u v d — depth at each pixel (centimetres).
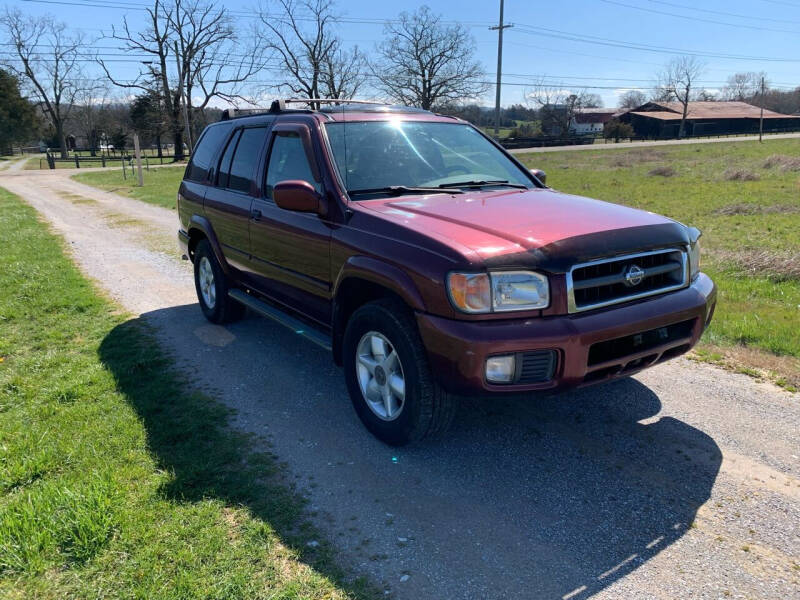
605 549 277
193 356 529
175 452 360
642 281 335
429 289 310
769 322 574
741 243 1028
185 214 645
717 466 343
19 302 701
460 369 300
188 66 5881
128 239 1198
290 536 285
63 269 888
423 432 343
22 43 7350
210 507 304
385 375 361
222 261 566
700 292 356
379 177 410
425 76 6362
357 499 316
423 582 257
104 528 281
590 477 335
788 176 2380
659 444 369
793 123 9238
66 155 7650
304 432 390
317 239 399
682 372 479
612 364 316
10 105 8488
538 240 311
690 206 1602
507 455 360
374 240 350
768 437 374
